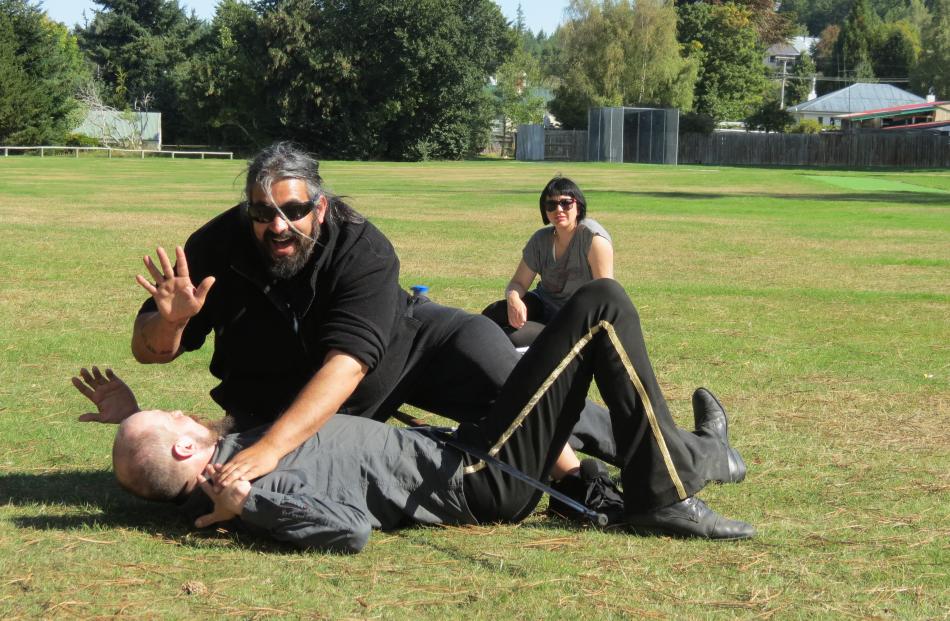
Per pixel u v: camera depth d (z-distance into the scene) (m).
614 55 74.94
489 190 29.98
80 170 40.47
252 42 66.62
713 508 3.96
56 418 5.25
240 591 3.05
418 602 3.00
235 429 3.87
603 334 3.54
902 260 13.30
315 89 64.19
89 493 4.06
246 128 68.94
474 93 68.38
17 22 61.84
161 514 3.82
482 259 12.87
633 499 3.62
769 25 110.69
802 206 24.14
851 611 2.98
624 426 3.59
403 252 13.55
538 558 3.39
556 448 3.65
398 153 67.06
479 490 3.62
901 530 3.72
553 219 5.81
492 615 2.92
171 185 30.05
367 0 63.50
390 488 3.57
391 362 3.88
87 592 3.02
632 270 12.16
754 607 3.01
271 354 3.84
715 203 25.02
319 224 3.57
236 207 3.74
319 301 3.64
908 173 50.47
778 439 5.02
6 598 2.96
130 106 81.06
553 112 78.75
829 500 4.08
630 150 69.69
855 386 6.24
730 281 11.21
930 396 6.00
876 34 128.88
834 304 9.57
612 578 3.22
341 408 3.87
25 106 60.31
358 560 3.35
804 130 85.12
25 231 15.32
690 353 7.22
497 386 3.92
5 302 8.93
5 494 4.02
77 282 10.22
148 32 85.12
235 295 3.77
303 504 3.35
